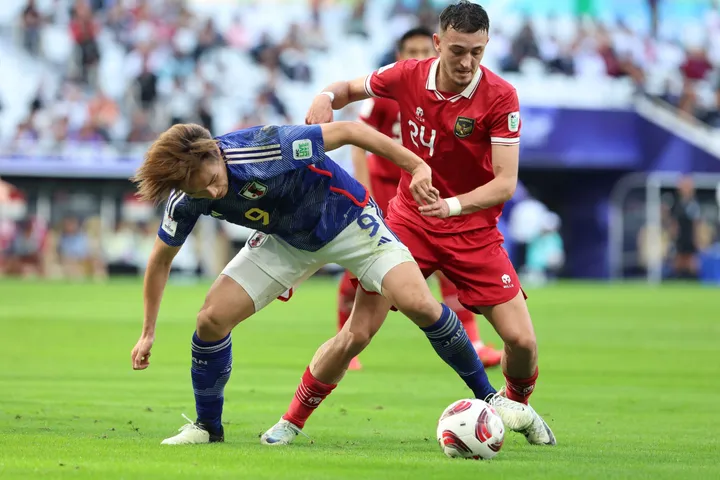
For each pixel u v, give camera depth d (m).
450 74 19.09
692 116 99.06
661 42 107.56
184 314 54.16
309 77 99.00
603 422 22.30
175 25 96.75
